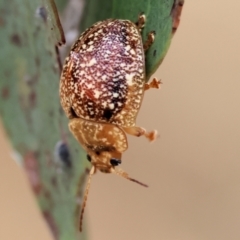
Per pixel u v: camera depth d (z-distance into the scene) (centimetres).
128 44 9
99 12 9
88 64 9
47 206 9
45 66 9
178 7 8
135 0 9
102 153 9
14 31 9
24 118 9
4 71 9
